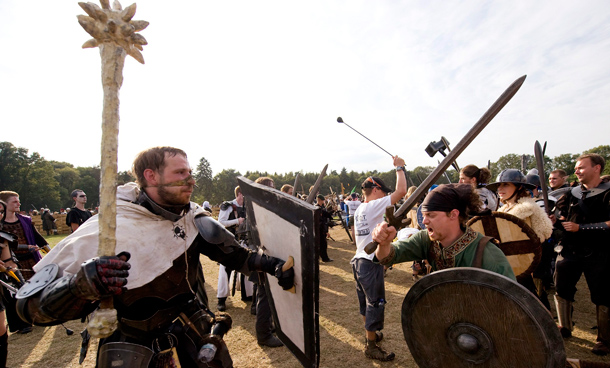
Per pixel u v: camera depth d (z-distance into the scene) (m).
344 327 3.69
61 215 21.73
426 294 1.46
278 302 2.08
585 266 2.92
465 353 1.36
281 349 3.27
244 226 3.71
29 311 1.19
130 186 1.69
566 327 3.10
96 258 1.06
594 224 2.85
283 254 1.83
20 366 3.19
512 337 1.25
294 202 1.64
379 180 3.13
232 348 3.33
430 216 1.58
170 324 1.55
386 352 2.95
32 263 4.38
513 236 2.17
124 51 1.06
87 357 3.32
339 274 6.07
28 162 64.44
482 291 1.30
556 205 3.33
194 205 1.82
